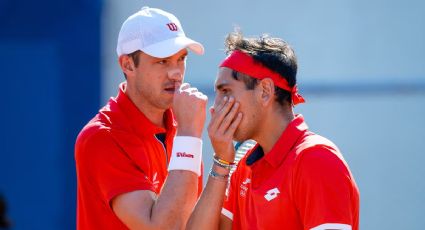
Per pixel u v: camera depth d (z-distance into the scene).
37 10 25.55
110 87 25.44
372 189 25.06
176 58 12.06
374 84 24.83
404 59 24.80
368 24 24.83
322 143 10.40
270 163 10.67
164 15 12.25
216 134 10.95
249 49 10.89
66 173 25.92
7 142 25.98
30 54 25.66
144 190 11.54
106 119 12.12
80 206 12.24
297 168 10.33
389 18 24.78
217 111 10.98
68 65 25.53
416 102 24.75
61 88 25.62
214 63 25.02
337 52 24.89
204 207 11.09
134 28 12.08
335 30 24.89
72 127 25.67
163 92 12.02
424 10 24.64
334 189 10.02
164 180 12.42
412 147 24.86
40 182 25.98
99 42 25.38
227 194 11.70
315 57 24.98
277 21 25.03
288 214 10.45
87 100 25.52
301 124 10.90
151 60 11.94
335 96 24.94
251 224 10.92
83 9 25.36
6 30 25.66
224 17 25.12
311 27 24.97
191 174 11.39
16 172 26.03
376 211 25.08
